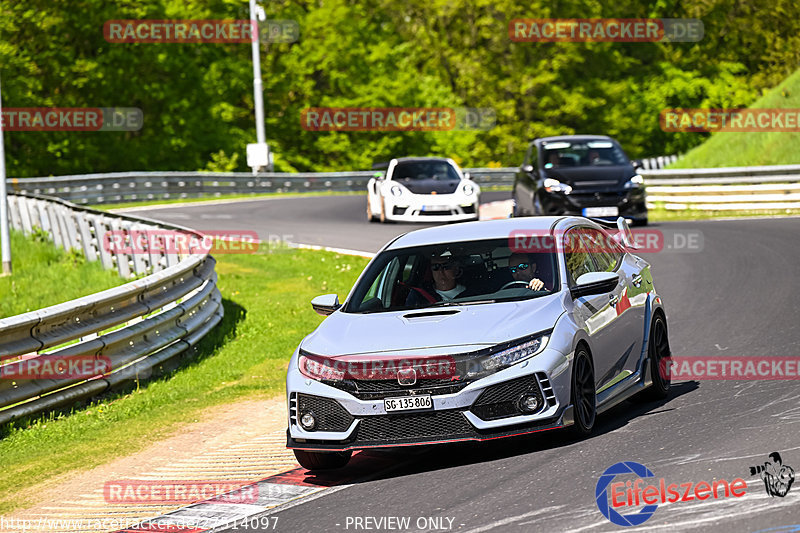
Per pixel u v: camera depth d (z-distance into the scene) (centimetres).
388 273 2934
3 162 7638
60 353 3656
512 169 18612
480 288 2791
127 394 3975
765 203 9344
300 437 2581
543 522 1972
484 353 2484
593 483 2197
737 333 4047
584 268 2920
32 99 18688
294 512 2295
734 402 2903
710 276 5594
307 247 7775
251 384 3984
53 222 8744
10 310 6225
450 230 3106
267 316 5431
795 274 5409
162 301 4406
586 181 7800
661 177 9869
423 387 2473
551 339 2550
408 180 9281
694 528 1845
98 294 3903
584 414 2633
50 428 3425
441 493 2283
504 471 2400
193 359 4594
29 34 18850
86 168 19762
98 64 19475
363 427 2506
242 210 11544
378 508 2228
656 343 3142
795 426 2512
